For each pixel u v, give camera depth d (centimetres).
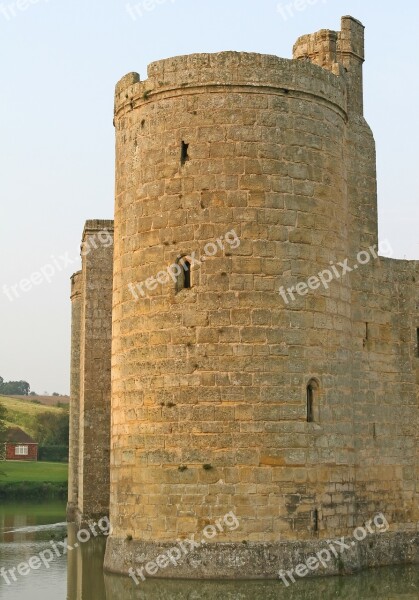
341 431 2806
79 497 4325
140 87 2880
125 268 2886
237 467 2625
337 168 2911
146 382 2753
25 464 10894
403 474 3216
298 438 2672
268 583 2561
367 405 3131
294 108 2803
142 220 2834
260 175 2738
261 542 2600
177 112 2800
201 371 2673
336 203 2888
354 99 3262
